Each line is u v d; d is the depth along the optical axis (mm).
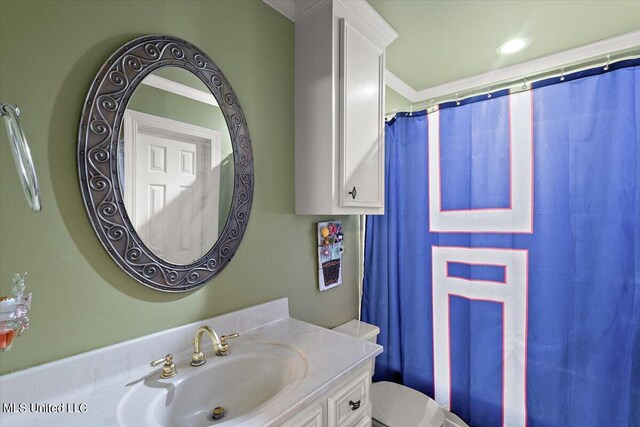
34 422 638
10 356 672
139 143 860
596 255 1308
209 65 1021
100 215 789
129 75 836
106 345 809
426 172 1731
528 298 1458
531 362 1451
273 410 665
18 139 522
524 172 1466
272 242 1257
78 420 647
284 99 1302
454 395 1659
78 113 758
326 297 1567
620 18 1343
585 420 1326
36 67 702
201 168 1005
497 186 1532
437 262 1706
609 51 1542
